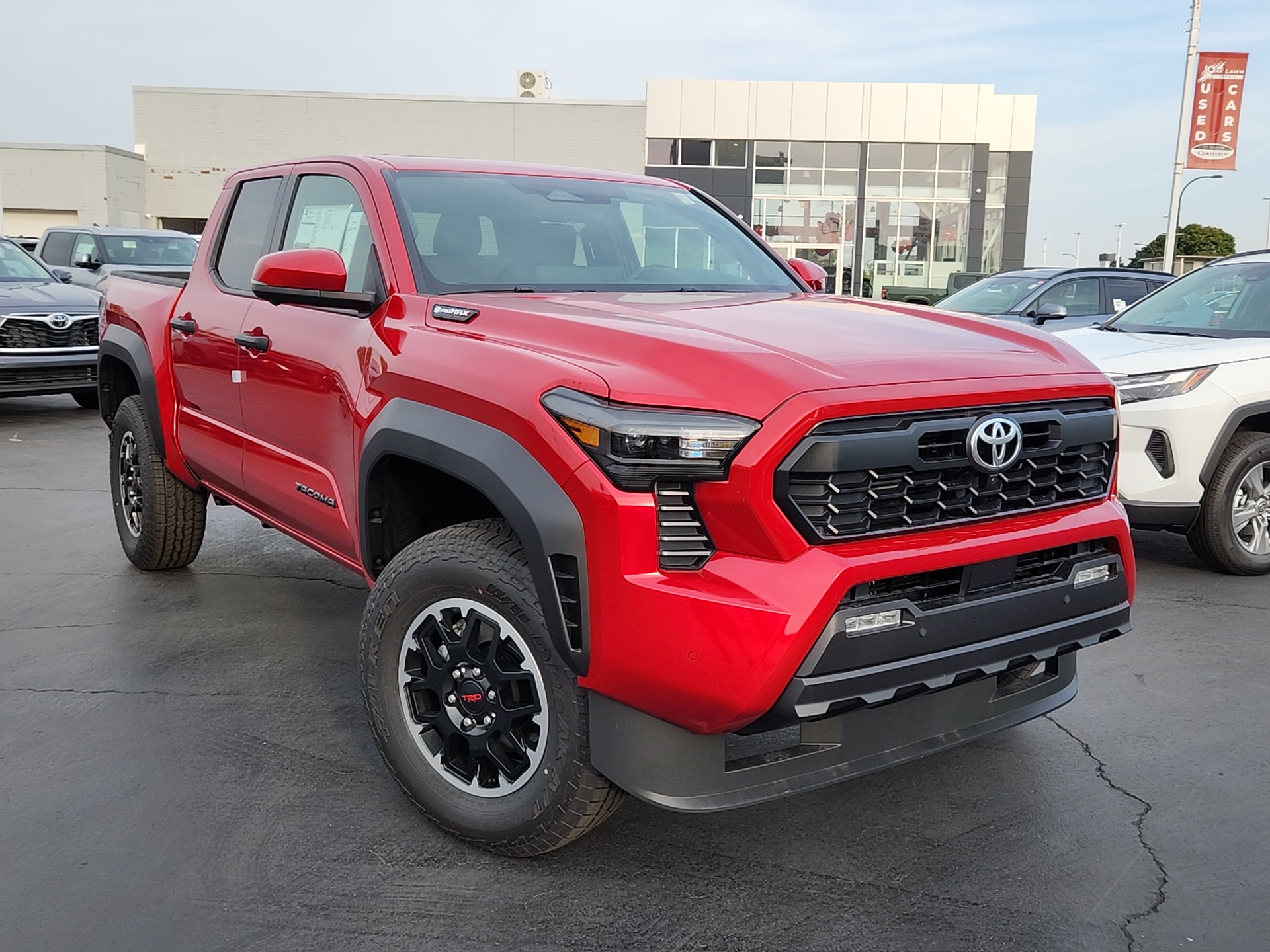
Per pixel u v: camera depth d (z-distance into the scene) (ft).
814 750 8.12
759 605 7.16
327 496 10.99
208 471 14.24
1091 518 8.80
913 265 108.58
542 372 8.11
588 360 8.13
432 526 10.23
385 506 9.95
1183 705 12.26
